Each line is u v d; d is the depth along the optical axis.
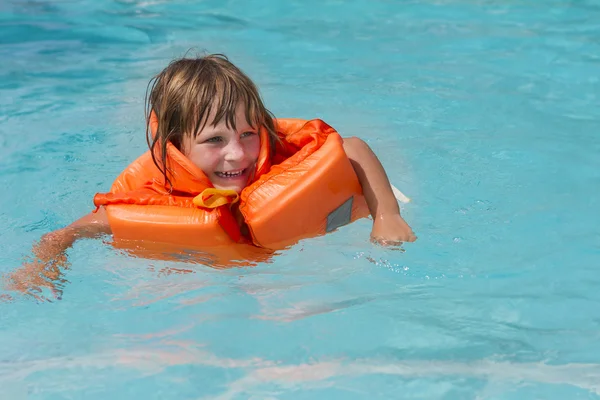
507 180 16.88
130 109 21.94
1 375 10.83
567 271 13.20
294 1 33.00
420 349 11.13
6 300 12.75
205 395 10.29
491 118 20.66
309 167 14.19
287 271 13.52
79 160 18.66
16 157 18.77
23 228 15.46
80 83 24.19
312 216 14.16
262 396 10.23
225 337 11.59
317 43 27.89
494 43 27.23
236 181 14.41
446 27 29.36
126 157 18.84
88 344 11.53
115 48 27.81
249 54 26.80
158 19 31.22
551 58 25.45
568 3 31.67
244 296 12.73
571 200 15.84
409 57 26.08
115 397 10.30
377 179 14.86
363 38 28.34
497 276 13.10
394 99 22.25
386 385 10.37
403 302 12.37
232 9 32.41
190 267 13.77
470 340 11.32
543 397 10.03
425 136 19.53
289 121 15.62
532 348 11.09
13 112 21.70
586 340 11.26
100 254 14.20
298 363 10.91
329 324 11.83
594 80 23.38
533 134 19.45
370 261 13.67
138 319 12.16
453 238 14.38
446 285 12.87
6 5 33.03
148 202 14.31
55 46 28.02
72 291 13.04
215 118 13.76
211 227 13.77
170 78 14.34
